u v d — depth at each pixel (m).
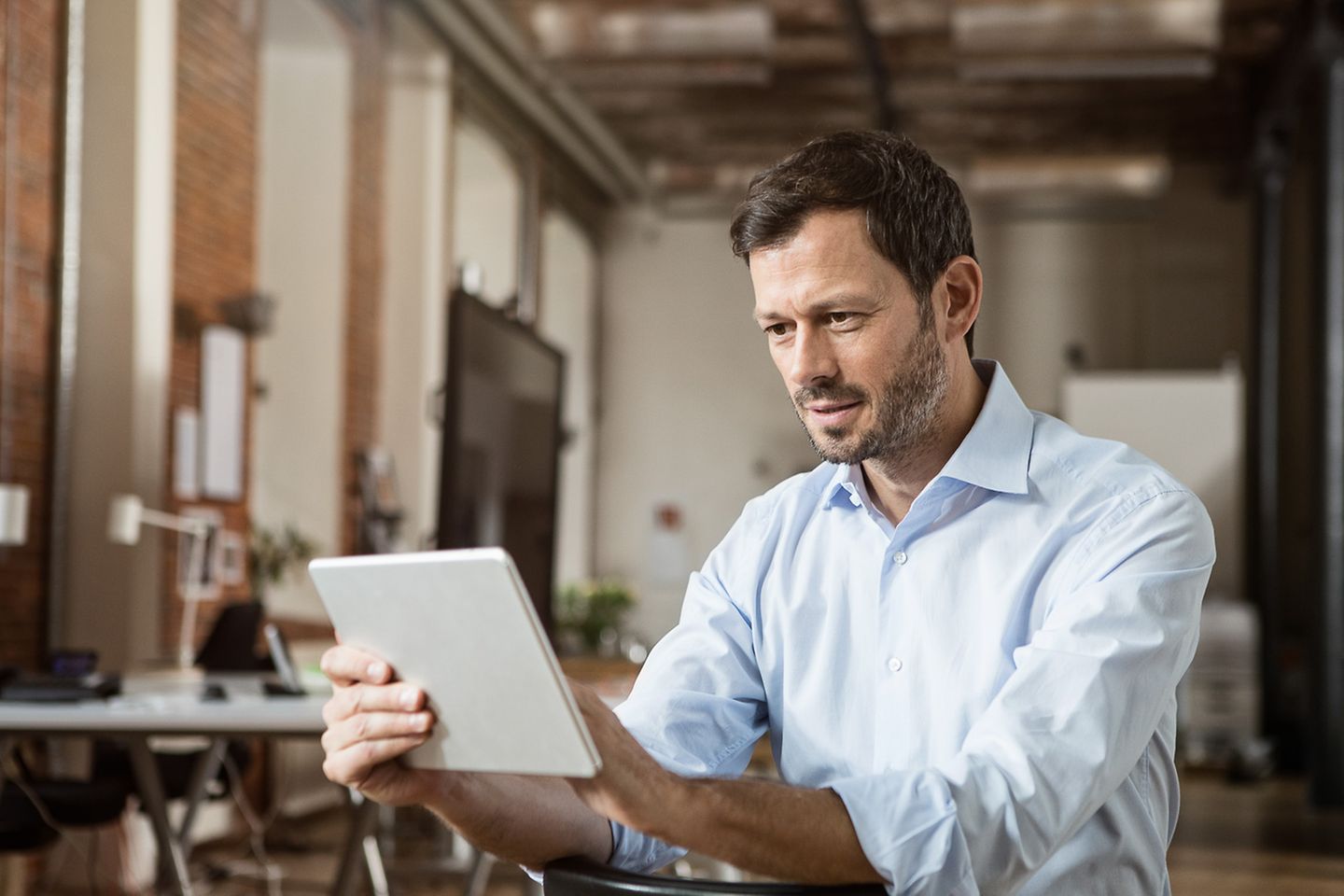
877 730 1.57
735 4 9.41
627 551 15.30
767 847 1.27
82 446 6.28
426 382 9.73
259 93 7.63
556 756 1.21
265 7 8.41
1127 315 14.64
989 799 1.29
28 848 4.02
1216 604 12.20
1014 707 1.36
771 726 1.68
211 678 4.59
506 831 1.44
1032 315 14.76
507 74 11.29
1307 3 10.76
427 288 9.88
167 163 6.47
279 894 5.48
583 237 14.90
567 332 15.03
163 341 6.43
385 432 9.68
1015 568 1.52
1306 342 13.48
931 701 1.54
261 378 8.86
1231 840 7.74
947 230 1.49
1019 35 9.58
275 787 7.40
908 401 1.46
